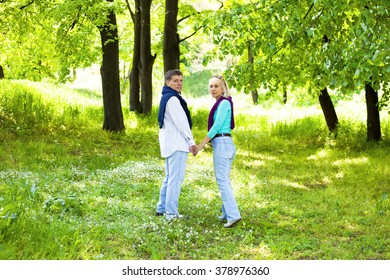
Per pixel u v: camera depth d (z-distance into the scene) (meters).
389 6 7.46
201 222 7.49
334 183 10.65
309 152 14.32
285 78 9.50
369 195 9.48
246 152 14.45
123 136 15.60
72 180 9.77
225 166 7.38
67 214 7.39
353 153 13.80
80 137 15.18
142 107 19.25
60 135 15.05
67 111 17.78
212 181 10.42
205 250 6.43
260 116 21.08
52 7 15.00
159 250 6.31
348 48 7.64
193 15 18.53
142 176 10.34
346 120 17.66
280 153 14.55
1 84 20.00
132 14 19.64
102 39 15.71
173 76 7.65
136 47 19.39
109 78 15.88
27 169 10.29
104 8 14.35
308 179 11.10
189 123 7.75
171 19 16.83
